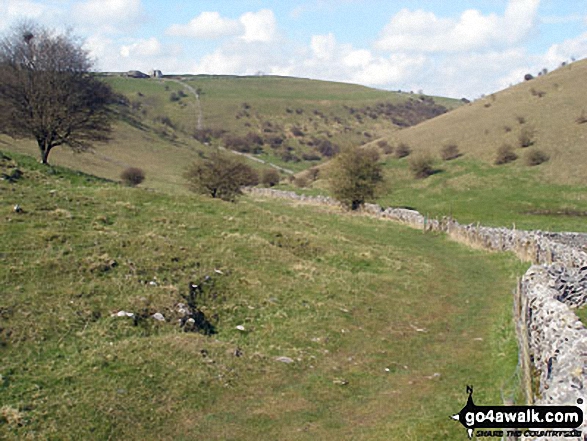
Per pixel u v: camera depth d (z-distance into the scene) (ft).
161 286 48.91
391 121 547.49
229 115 500.74
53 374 33.45
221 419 31.94
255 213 91.76
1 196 66.74
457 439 28.58
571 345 26.45
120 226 65.57
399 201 185.06
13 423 28.04
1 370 32.99
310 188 219.00
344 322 50.98
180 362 37.29
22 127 100.07
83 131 106.32
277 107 536.83
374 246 89.25
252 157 392.88
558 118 223.10
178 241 63.77
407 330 51.34
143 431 29.68
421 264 80.07
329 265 70.95
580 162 184.14
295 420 32.42
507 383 35.40
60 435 27.86
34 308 40.55
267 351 42.57
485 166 204.03
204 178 127.65
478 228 103.96
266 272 61.00
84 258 50.93
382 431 30.83
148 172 215.92
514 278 71.51
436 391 37.19
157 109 493.77
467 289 68.64
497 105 273.75
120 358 36.32
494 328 50.93
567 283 49.96
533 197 168.04
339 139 477.77
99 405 30.73
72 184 87.45
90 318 41.24
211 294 51.78
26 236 54.34
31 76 101.04
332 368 41.06
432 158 225.76
